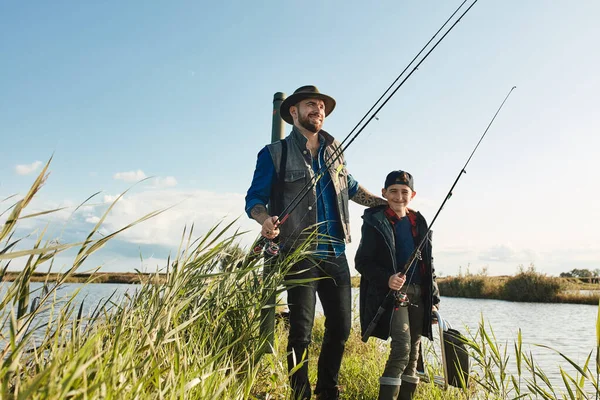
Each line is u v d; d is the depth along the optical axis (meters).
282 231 2.88
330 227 2.93
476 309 16.95
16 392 1.14
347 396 3.24
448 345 3.06
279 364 2.58
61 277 1.58
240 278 2.68
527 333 9.85
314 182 2.79
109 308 1.98
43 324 1.55
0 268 1.36
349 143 3.04
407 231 3.21
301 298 2.71
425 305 3.07
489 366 2.85
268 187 2.94
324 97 3.04
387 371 2.81
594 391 4.16
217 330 2.50
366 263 3.12
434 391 3.19
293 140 3.04
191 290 2.39
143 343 1.63
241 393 1.91
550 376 5.16
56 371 1.20
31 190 1.33
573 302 21.19
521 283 23.06
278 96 5.24
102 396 1.19
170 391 1.52
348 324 2.87
